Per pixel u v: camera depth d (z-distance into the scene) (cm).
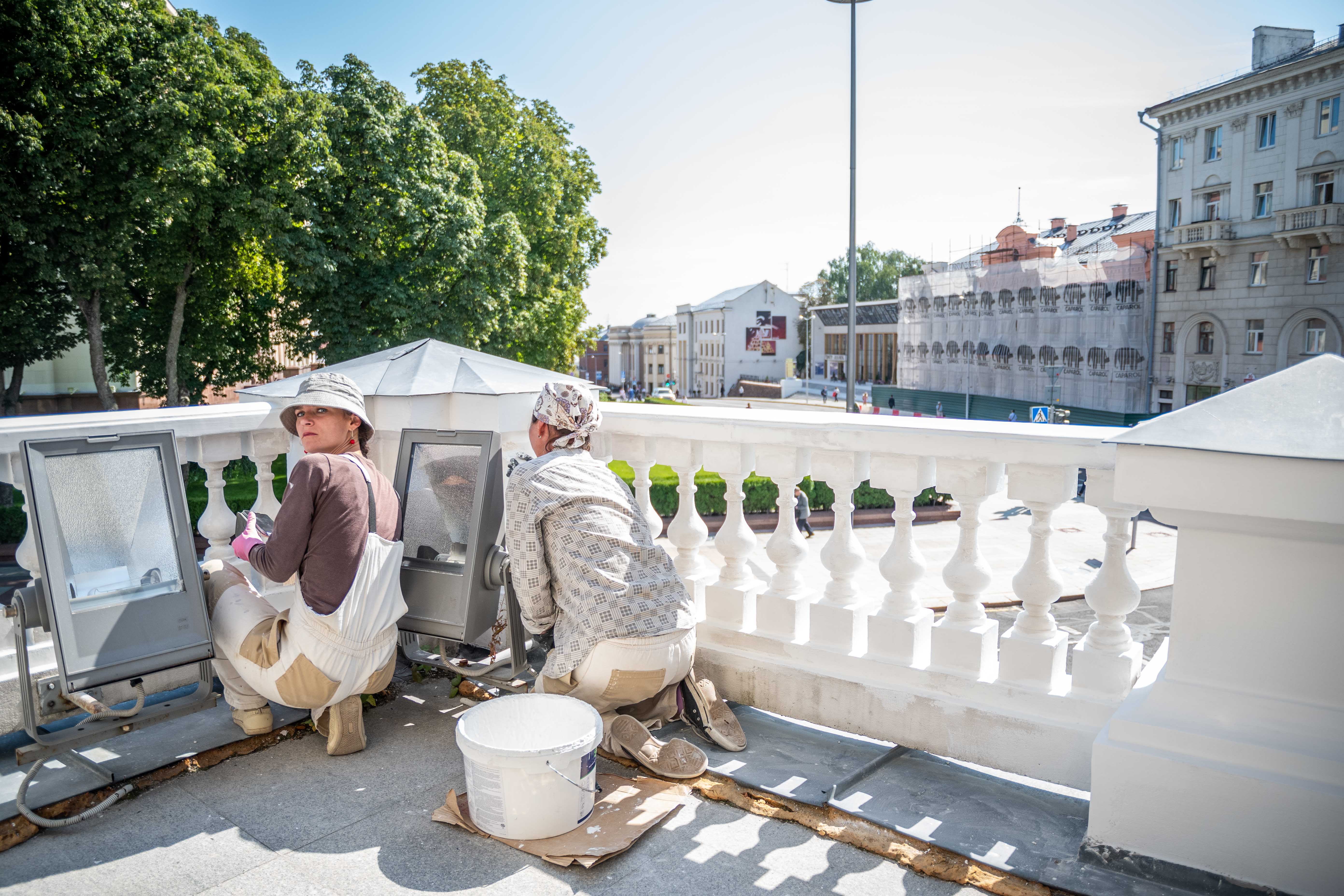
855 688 321
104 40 1936
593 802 258
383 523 295
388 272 2466
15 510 1570
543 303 3125
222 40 2162
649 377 14088
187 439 351
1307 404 209
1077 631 1099
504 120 3094
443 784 282
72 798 264
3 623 299
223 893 221
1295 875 210
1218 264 4538
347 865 234
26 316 2245
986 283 6150
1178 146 4716
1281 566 213
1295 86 4109
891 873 233
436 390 371
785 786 280
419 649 382
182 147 1950
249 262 2412
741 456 351
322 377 302
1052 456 273
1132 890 223
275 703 344
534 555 290
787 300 11650
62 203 2064
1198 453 210
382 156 2308
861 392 7969
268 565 272
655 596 289
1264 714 218
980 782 285
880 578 1498
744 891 224
